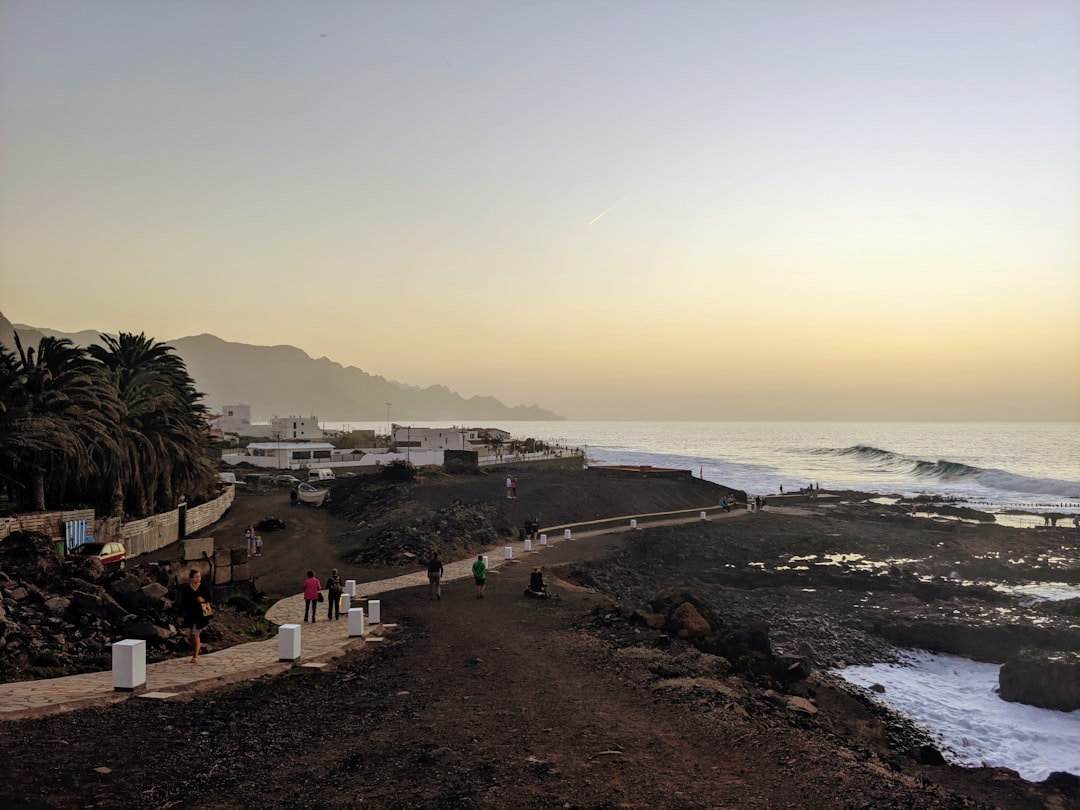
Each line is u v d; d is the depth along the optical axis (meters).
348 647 21.41
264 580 37.84
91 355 53.09
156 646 19.44
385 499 62.62
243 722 13.76
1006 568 51.38
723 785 11.41
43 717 12.90
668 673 19.16
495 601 31.42
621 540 54.41
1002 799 16.28
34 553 21.11
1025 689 25.92
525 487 69.25
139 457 46.56
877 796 11.59
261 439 144.50
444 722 14.30
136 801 9.77
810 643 33.09
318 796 10.39
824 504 85.25
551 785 10.99
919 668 31.16
